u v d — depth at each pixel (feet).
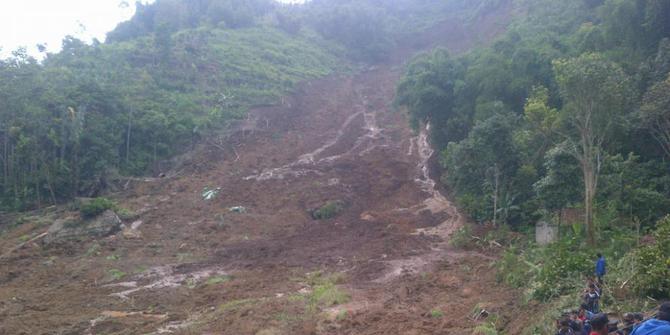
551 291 43.73
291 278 62.34
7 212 92.94
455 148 80.12
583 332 28.94
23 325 49.06
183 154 120.57
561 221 64.23
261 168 117.29
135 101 124.06
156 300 56.54
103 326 48.39
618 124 63.16
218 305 54.03
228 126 136.87
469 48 209.97
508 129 75.36
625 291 39.17
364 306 50.39
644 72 70.03
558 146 62.23
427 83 107.96
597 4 125.70
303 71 194.80
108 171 104.17
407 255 69.92
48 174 96.53
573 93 55.67
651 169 66.95
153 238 81.00
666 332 20.21
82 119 102.37
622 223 60.18
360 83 203.82
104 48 160.66
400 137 142.00
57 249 75.66
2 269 68.95
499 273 55.77
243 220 89.56
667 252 37.32
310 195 101.40
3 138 98.43
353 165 119.85
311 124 151.23
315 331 43.98
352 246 76.02
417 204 96.02
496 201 76.74
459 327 42.70
